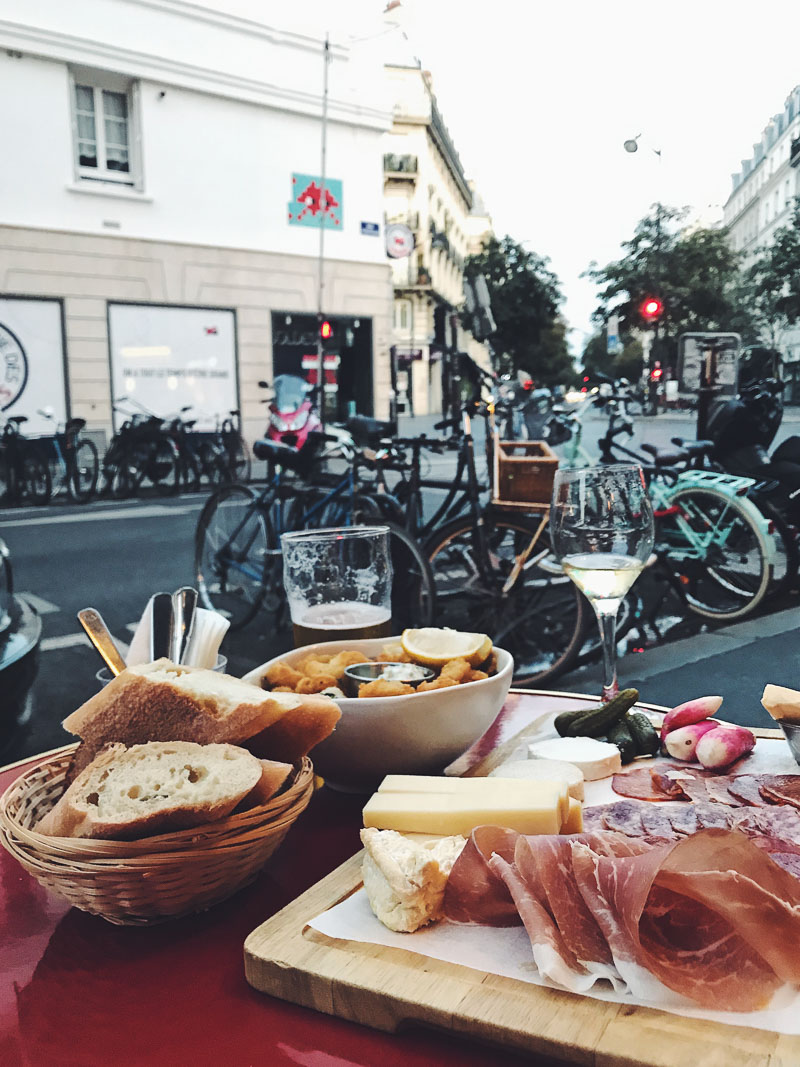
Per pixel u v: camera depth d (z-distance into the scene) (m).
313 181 12.88
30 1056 0.54
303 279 13.02
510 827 0.68
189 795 0.64
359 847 0.82
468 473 3.58
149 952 0.66
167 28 11.55
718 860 0.56
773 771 0.89
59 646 4.14
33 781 0.79
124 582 5.57
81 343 11.58
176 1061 0.53
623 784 0.87
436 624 3.50
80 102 11.54
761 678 3.30
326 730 0.74
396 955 0.59
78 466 10.30
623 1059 0.49
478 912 0.62
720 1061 0.48
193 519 8.38
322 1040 0.55
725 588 4.17
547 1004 0.53
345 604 1.20
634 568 1.03
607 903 0.55
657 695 3.19
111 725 0.73
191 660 0.94
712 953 0.54
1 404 11.10
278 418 7.82
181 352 12.31
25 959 0.65
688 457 4.27
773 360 4.53
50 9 10.78
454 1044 0.54
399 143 11.68
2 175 10.94
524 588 3.51
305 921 0.65
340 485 4.08
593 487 1.04
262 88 12.30
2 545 2.61
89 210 11.52
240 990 0.61
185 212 12.19
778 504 4.17
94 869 0.62
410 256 11.41
